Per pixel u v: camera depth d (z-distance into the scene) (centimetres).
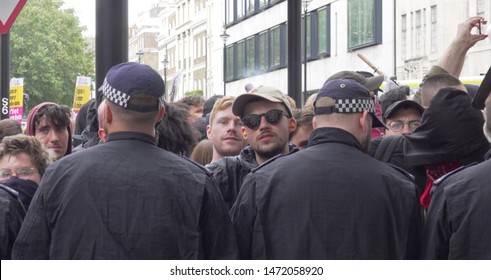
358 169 498
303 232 488
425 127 602
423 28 4294
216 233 485
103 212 464
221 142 735
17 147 623
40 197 476
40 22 7231
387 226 492
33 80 7188
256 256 496
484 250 463
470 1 4031
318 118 520
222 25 7219
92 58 7800
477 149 594
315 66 5322
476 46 3772
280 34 5406
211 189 488
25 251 472
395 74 4516
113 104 486
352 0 4853
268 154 649
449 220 474
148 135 491
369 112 518
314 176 495
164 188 471
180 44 11325
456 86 684
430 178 609
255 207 503
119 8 700
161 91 490
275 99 644
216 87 7731
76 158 481
